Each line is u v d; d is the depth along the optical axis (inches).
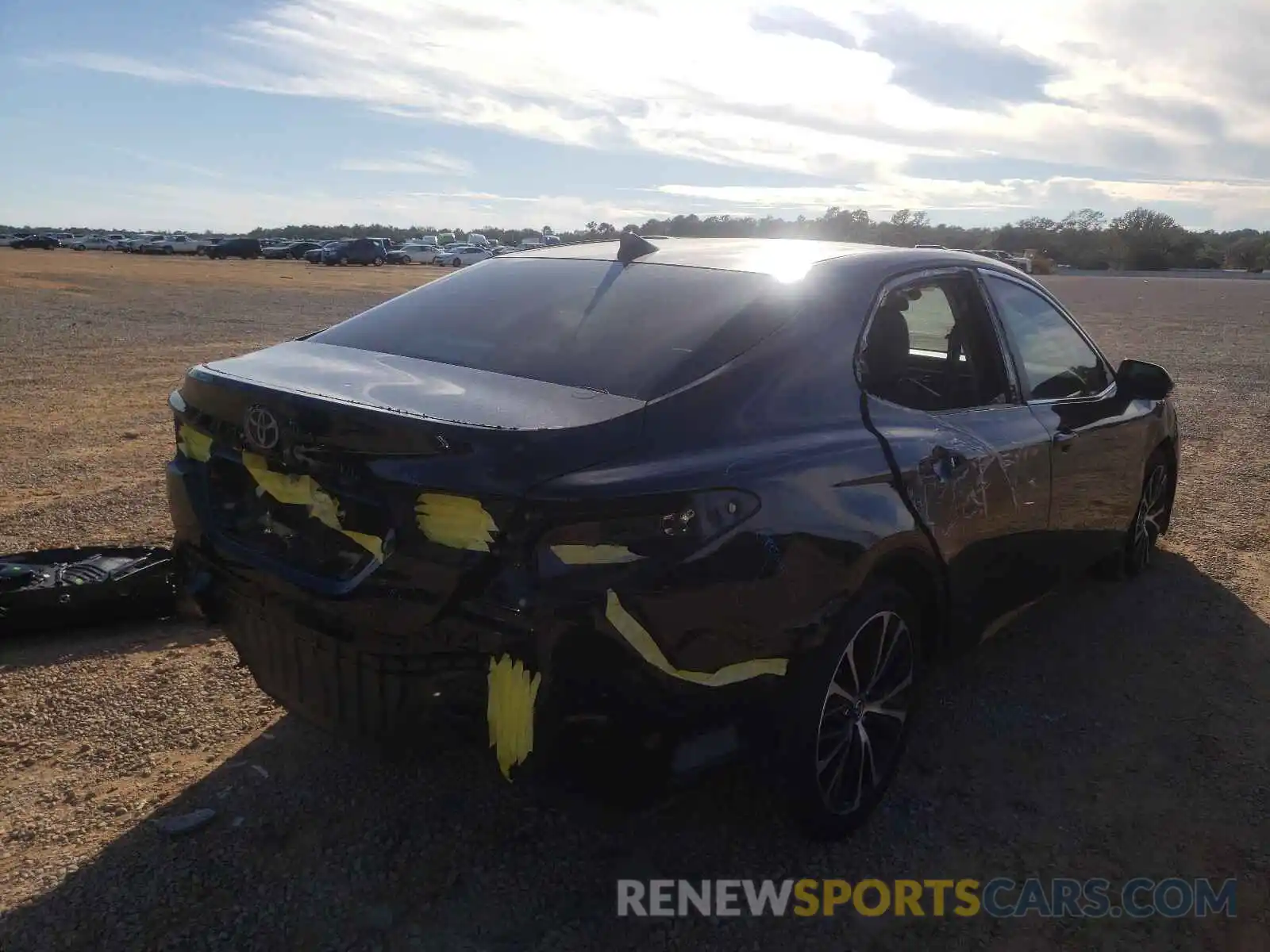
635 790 103.8
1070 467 166.2
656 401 107.4
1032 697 163.3
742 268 135.6
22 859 114.6
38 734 141.1
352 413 101.2
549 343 123.6
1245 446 357.1
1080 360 182.9
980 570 142.6
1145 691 166.4
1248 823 131.3
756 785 120.6
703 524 100.0
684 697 100.3
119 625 177.5
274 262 2466.8
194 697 152.9
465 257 2568.9
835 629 114.0
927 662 139.5
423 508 97.7
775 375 116.9
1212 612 199.8
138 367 510.0
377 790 130.2
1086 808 133.5
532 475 94.7
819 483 111.9
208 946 102.3
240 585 116.3
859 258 140.7
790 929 109.5
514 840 121.5
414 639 99.5
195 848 117.5
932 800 134.3
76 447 313.7
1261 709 161.2
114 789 129.1
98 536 221.0
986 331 154.9
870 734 127.6
